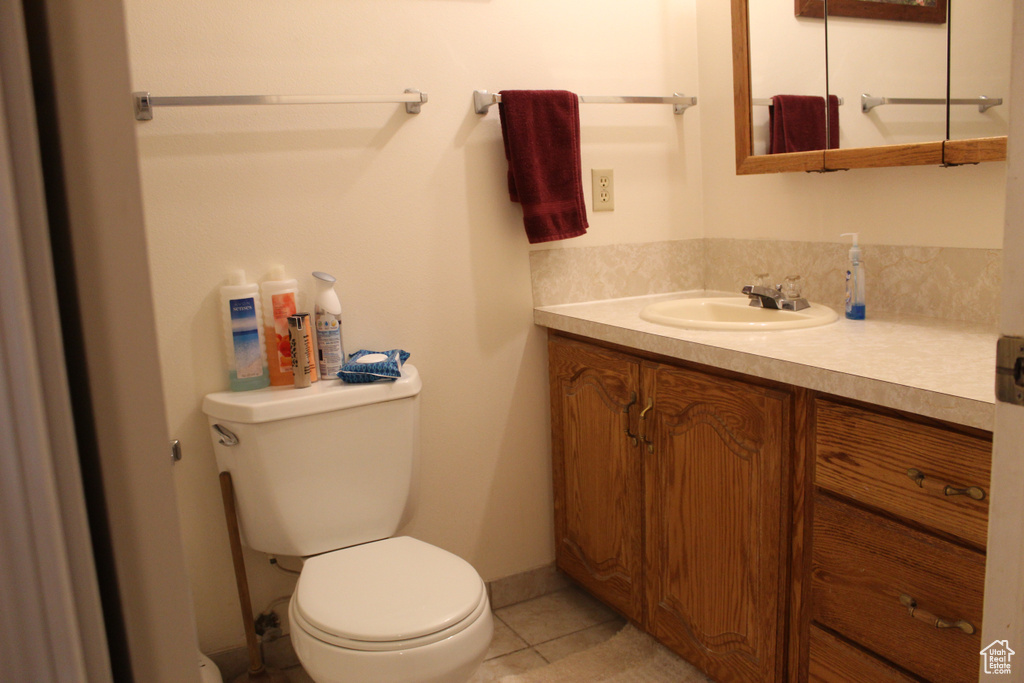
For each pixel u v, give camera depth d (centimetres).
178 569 39
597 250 219
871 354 137
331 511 172
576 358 201
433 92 192
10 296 33
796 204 200
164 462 38
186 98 162
